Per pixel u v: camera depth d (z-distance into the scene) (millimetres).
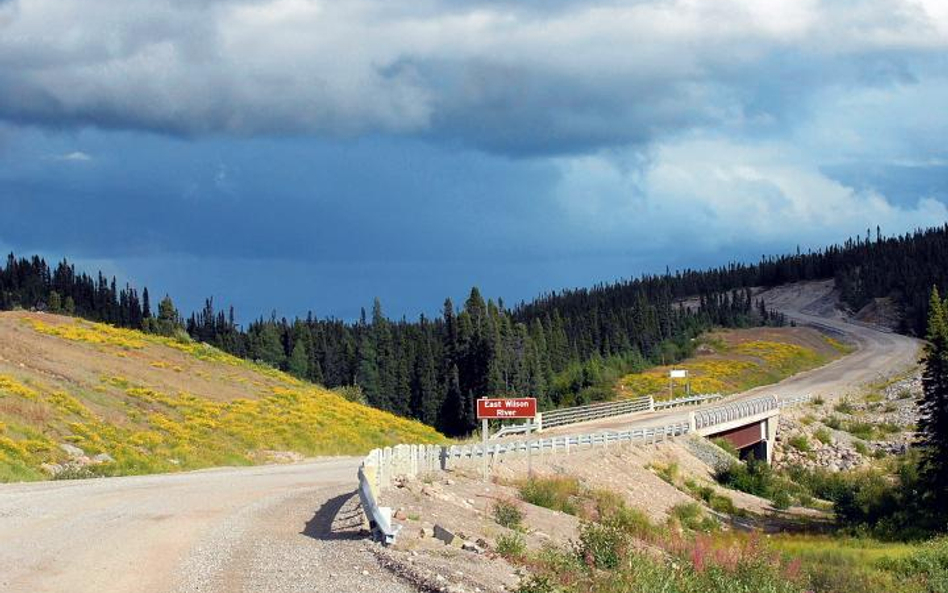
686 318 171750
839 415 90500
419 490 28391
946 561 33656
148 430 45656
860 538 45469
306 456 50156
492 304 117500
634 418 75812
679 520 43250
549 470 43500
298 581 15297
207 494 27266
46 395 45438
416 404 113812
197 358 70188
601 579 18938
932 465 54406
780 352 138375
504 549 20531
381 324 128125
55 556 16750
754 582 23094
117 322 127312
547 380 117000
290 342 139250
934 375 54094
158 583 14930
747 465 60625
